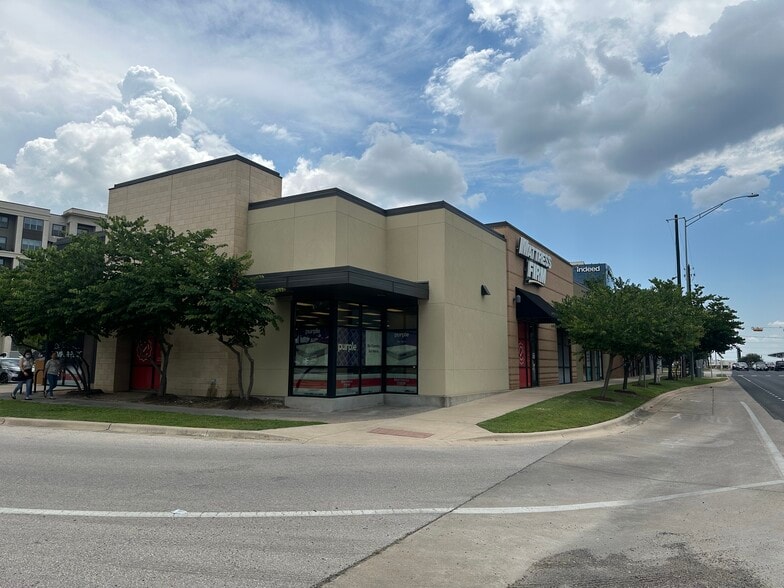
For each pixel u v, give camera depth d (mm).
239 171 19078
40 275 17969
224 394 18344
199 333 17438
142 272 16578
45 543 5418
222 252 18297
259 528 6062
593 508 7324
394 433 13203
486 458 10703
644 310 20609
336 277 15453
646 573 5051
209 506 6875
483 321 21562
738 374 71375
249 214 19156
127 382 21391
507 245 24656
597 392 23359
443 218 18969
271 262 18453
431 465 9859
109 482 8023
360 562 5152
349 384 17703
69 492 7418
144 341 21156
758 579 4926
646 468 10172
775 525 6613
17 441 11508
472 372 20312
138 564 4918
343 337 17594
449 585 4691
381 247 19594
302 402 17203
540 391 23531
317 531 6027
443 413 16531
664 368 68375
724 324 38156
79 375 21203
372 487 8125
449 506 7227
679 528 6473
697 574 5031
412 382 18844
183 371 19328
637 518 6883
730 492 8320
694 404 23844
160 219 20375
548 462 10477
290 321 17922
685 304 26938
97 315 17469
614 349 20703
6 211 69250
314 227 17812
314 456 10438
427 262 19031
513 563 5258
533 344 27484
